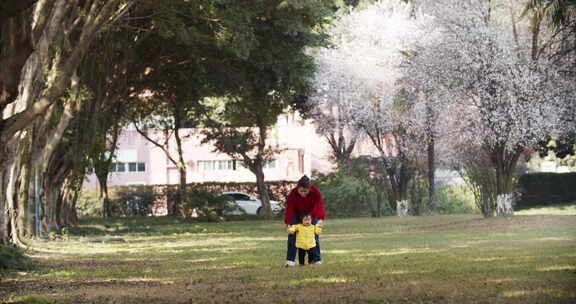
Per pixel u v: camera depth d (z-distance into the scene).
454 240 21.52
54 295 10.15
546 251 14.85
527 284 9.31
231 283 10.95
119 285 11.32
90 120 29.91
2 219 19.66
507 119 30.81
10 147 19.33
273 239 25.70
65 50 19.62
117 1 15.62
